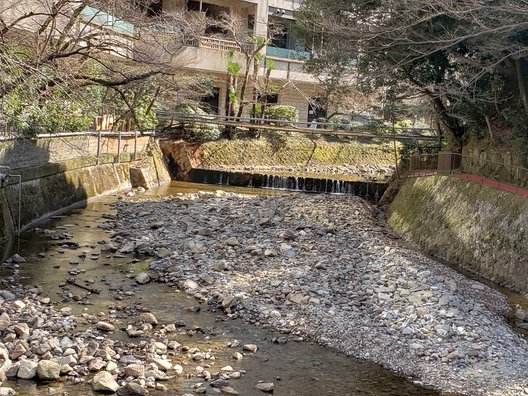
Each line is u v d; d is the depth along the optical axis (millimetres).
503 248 14242
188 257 14508
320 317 10891
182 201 22422
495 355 9578
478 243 15125
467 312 11117
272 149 34906
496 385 8688
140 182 25469
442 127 27641
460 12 13562
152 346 9055
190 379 8172
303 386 8367
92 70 17781
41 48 14492
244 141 34188
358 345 9898
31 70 11852
